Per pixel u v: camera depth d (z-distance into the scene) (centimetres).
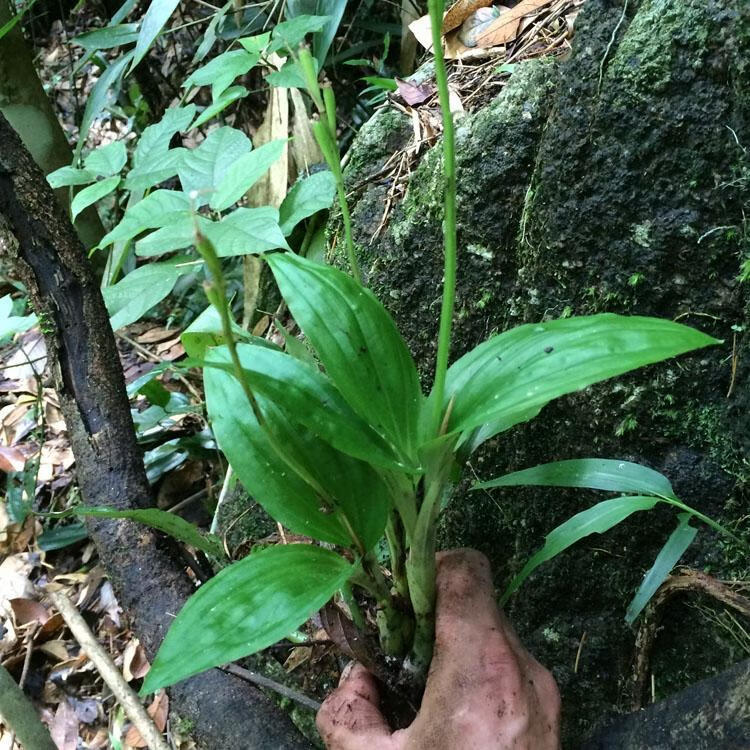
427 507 43
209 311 52
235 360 34
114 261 106
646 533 56
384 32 111
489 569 49
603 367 35
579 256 57
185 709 51
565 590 61
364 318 42
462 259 65
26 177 55
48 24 167
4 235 56
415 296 69
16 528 101
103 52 145
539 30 72
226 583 40
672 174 52
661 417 55
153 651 54
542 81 62
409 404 42
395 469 40
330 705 47
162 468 98
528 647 63
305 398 41
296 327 90
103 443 59
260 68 118
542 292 60
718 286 52
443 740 41
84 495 59
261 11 104
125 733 77
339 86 115
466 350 67
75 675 84
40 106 115
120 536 57
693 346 34
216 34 111
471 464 65
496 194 63
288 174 99
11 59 109
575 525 48
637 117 53
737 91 49
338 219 79
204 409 99
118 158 85
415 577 45
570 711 61
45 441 111
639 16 53
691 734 42
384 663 49
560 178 56
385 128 78
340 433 41
